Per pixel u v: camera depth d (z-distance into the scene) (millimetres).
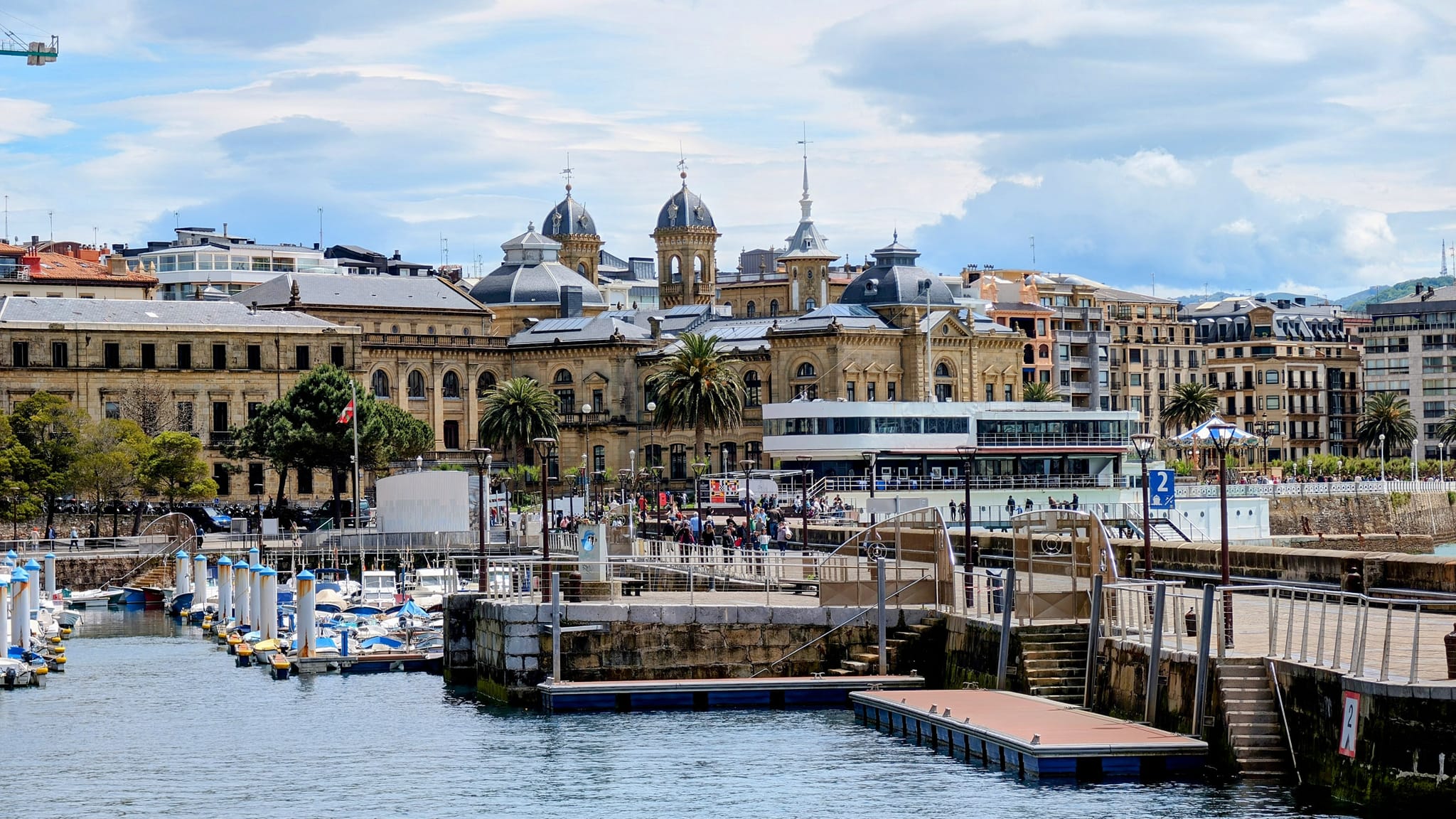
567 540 144625
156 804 76500
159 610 161375
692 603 93938
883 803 70688
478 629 99250
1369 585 96500
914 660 92812
